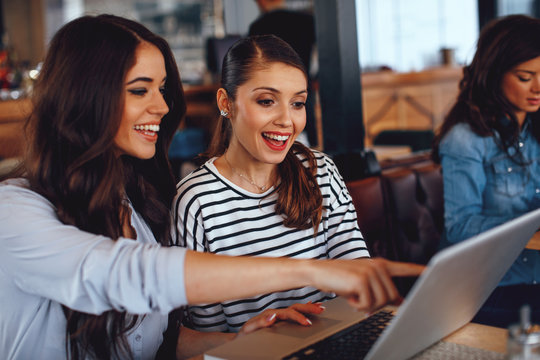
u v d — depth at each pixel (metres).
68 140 1.04
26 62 4.43
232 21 7.98
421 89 5.85
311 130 3.53
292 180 1.38
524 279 1.75
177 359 1.27
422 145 3.82
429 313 0.78
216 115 1.47
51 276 0.91
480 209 1.87
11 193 1.01
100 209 1.06
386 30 7.60
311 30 3.94
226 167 1.39
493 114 1.85
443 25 7.18
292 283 0.85
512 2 6.79
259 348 0.93
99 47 1.03
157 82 1.11
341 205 1.53
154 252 0.87
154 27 8.59
